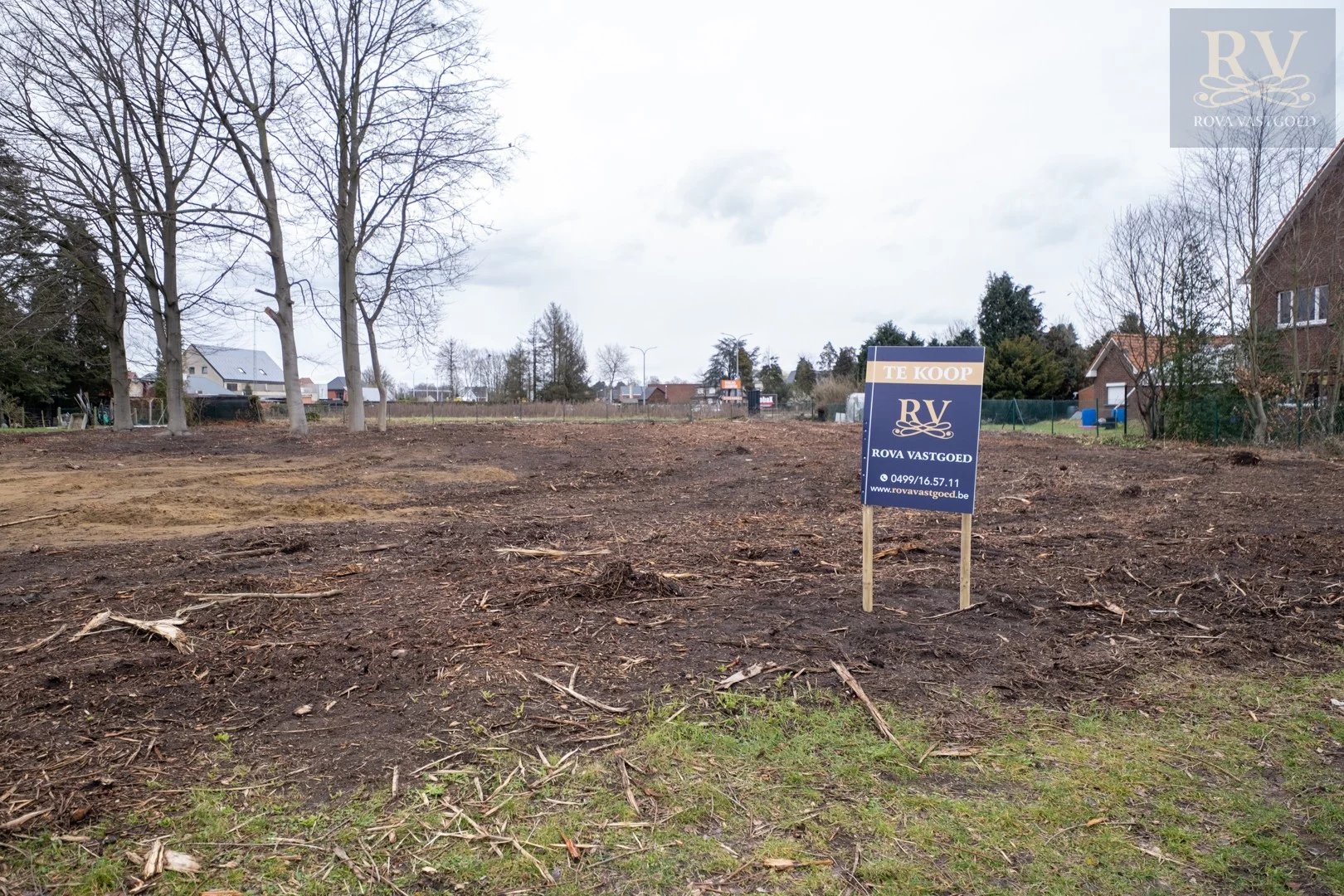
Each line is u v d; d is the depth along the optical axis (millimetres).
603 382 84625
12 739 3141
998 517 8469
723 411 49125
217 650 4160
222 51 19594
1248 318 19453
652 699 3590
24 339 24500
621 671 3910
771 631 4488
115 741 3152
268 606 4980
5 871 2344
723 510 9328
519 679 3777
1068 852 2506
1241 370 18938
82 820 2609
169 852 2447
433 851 2479
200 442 19031
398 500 10484
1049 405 38344
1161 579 5625
